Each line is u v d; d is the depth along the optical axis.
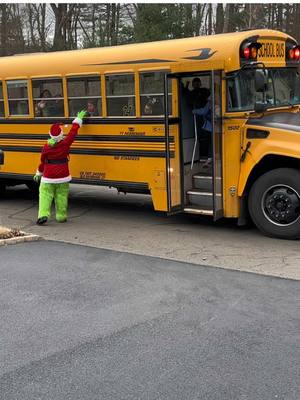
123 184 8.27
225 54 6.97
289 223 7.07
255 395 3.37
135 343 4.14
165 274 5.85
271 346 4.05
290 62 8.02
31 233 7.96
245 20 24.83
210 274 5.82
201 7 27.16
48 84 8.91
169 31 20.12
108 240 7.48
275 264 6.14
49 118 8.97
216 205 7.30
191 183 7.89
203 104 7.80
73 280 5.69
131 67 7.82
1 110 9.69
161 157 7.74
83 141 8.62
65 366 3.79
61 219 8.69
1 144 9.80
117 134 8.18
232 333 4.29
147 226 8.32
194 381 3.55
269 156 6.95
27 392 3.46
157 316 4.67
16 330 4.43
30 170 9.47
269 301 4.98
